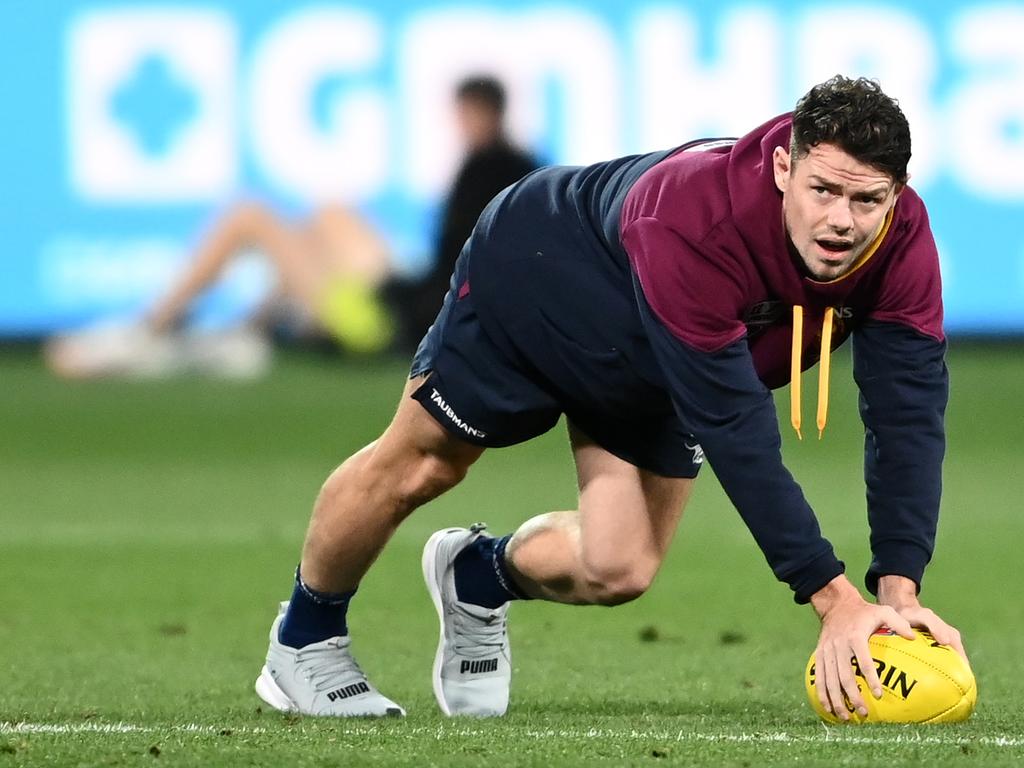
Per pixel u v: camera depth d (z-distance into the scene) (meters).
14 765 12.18
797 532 12.67
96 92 54.38
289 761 12.24
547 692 17.20
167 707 16.05
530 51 53.78
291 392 55.38
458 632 15.72
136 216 55.19
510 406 14.61
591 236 14.05
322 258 55.59
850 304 13.34
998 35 52.91
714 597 25.16
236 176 54.88
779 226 12.48
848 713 13.29
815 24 53.34
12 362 56.97
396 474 14.95
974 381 54.47
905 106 53.16
